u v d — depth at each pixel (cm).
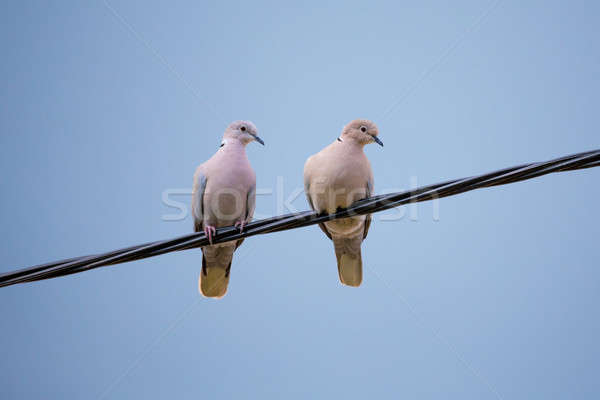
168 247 902
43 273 831
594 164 833
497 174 859
